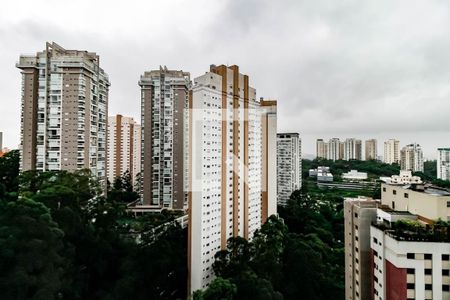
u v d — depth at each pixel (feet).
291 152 427.74
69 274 136.87
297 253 178.19
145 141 322.55
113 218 185.78
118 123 388.98
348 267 144.87
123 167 398.01
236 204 195.21
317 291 170.40
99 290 148.46
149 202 321.93
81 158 235.61
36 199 156.76
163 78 319.88
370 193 463.42
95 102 254.68
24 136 235.20
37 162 232.94
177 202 310.24
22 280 102.17
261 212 239.71
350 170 646.74
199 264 161.38
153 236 190.19
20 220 115.55
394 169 599.98
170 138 313.32
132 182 412.98
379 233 115.34
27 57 236.02
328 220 348.79
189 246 167.12
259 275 155.63
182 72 323.37
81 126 235.61
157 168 320.09
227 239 180.86
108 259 163.73
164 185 314.76
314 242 234.38
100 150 264.93
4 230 112.16
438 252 99.14
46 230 116.47
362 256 130.72
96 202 190.70
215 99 177.78
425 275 99.45
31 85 234.99
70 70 234.38
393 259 104.99
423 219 116.37
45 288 108.88
